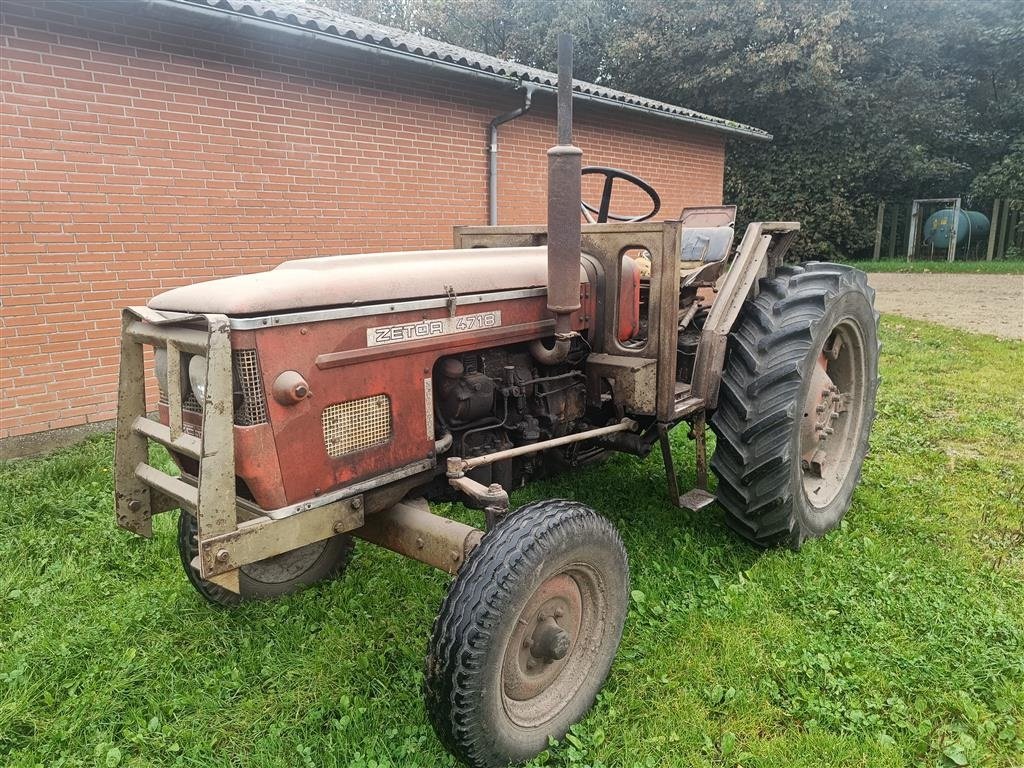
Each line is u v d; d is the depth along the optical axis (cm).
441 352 224
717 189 1132
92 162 504
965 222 1850
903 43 1730
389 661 253
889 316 1028
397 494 223
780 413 290
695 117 984
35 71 471
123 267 529
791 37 1703
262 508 192
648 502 374
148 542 338
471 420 245
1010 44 1753
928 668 240
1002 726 217
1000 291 1320
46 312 500
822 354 344
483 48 2092
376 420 210
